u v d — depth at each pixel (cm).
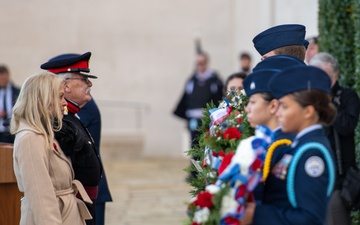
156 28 2830
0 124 1808
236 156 530
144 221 1484
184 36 2833
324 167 512
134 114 2825
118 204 1700
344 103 887
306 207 505
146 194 1850
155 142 2825
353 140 888
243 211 519
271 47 758
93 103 980
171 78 2834
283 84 521
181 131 2820
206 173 650
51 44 2769
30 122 711
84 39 2795
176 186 1988
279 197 532
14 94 1869
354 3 1051
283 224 518
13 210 895
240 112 703
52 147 714
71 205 729
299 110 519
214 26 2825
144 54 2828
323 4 1108
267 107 562
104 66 2809
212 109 755
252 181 523
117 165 2502
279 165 533
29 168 696
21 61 2750
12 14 2747
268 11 2117
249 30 2466
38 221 692
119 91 2819
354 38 1084
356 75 1046
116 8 2814
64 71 803
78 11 2789
